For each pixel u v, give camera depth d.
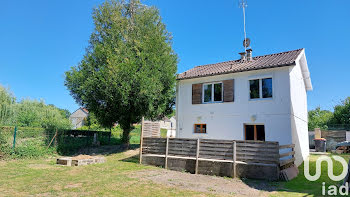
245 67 13.88
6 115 23.91
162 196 6.27
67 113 66.75
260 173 9.04
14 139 13.12
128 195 6.24
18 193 6.19
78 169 10.41
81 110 68.75
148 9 19.59
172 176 9.45
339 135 19.05
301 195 6.75
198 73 16.59
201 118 15.29
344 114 30.38
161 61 16.67
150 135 13.82
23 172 9.38
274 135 12.22
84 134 19.27
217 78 14.99
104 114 16.80
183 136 15.96
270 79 12.93
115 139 23.47
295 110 13.01
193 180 8.77
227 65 16.73
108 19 17.59
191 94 16.16
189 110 16.03
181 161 10.96
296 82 13.98
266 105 12.77
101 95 15.34
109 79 14.35
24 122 26.34
